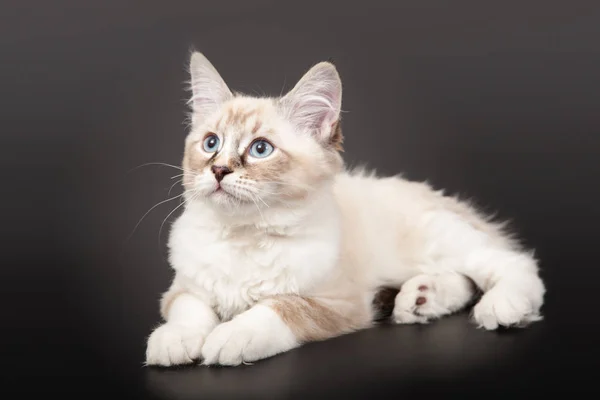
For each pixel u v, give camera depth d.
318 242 0.83
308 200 0.83
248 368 0.78
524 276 0.89
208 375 0.78
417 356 0.81
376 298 0.91
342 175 0.98
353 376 0.78
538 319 0.89
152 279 0.99
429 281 0.89
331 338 0.84
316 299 0.83
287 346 0.81
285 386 0.76
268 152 0.82
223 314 0.84
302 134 0.84
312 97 0.85
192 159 0.84
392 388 0.77
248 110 0.84
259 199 0.81
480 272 0.91
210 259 0.83
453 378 0.78
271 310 0.81
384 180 1.00
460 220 0.94
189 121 0.92
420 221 0.94
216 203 0.81
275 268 0.82
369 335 0.85
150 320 0.90
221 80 0.88
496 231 0.99
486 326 0.87
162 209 1.12
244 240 0.83
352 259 0.88
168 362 0.79
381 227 0.93
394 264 0.92
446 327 0.87
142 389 0.76
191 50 0.99
